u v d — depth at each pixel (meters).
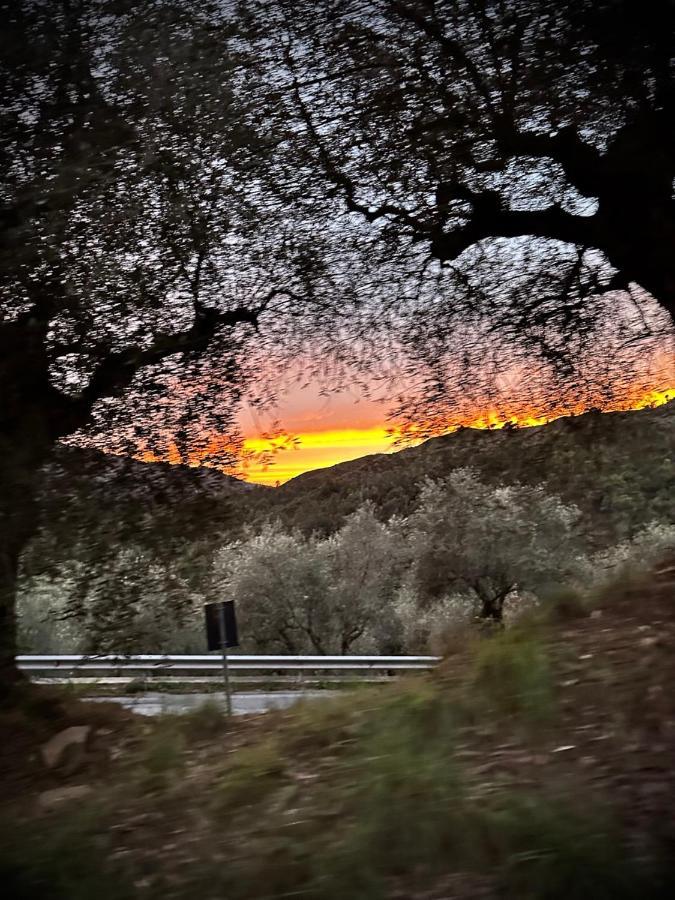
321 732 5.57
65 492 6.48
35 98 6.68
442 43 7.59
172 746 6.05
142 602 7.57
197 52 6.76
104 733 7.34
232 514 7.78
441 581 26.14
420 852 3.52
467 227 8.72
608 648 5.80
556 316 9.09
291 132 8.01
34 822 4.62
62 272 6.59
